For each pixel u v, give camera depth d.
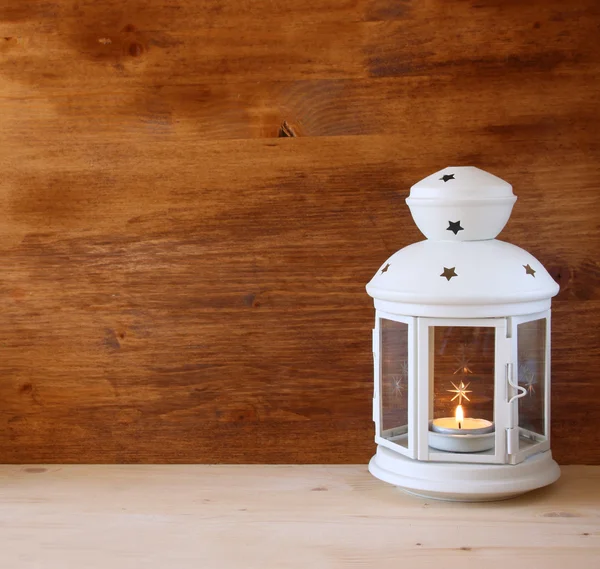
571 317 1.39
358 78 1.38
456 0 1.36
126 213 1.41
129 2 1.38
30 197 1.42
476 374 1.21
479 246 1.20
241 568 1.07
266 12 1.38
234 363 1.43
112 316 1.43
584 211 1.38
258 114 1.39
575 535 1.15
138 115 1.40
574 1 1.34
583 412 1.41
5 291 1.44
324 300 1.41
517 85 1.36
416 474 1.22
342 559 1.09
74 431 1.45
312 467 1.43
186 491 1.33
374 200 1.39
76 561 1.10
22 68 1.40
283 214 1.40
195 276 1.42
